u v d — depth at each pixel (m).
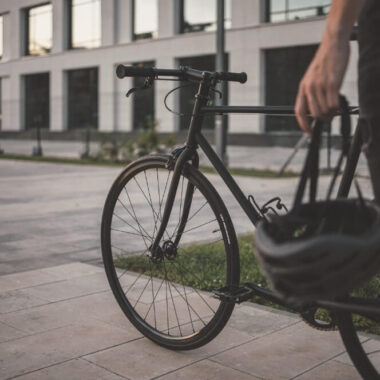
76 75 35.28
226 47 27.59
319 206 1.73
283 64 26.14
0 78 40.91
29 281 4.16
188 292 3.79
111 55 32.69
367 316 2.09
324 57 1.58
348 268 1.48
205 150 2.72
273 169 16.12
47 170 14.95
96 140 22.81
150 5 31.20
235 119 26.52
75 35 35.25
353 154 2.25
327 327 2.37
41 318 3.37
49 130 36.19
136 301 3.60
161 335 2.94
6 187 10.72
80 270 4.47
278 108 2.46
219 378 2.58
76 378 2.59
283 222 1.64
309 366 2.70
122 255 4.86
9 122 38.41
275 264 1.55
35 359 2.79
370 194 7.29
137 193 9.37
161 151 18.64
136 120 31.36
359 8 1.55
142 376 2.61
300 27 25.09
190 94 28.42
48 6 37.12
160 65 30.38
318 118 1.62
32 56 37.78
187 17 29.55
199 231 6.11
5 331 3.16
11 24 39.22
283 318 3.35
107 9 32.78
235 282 2.60
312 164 1.68
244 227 6.51
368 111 1.68
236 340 3.02
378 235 1.50
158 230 2.95
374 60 1.64
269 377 2.59
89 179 12.41
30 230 6.32
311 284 1.50
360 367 2.21
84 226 6.60
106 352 2.88
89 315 3.42
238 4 27.16
